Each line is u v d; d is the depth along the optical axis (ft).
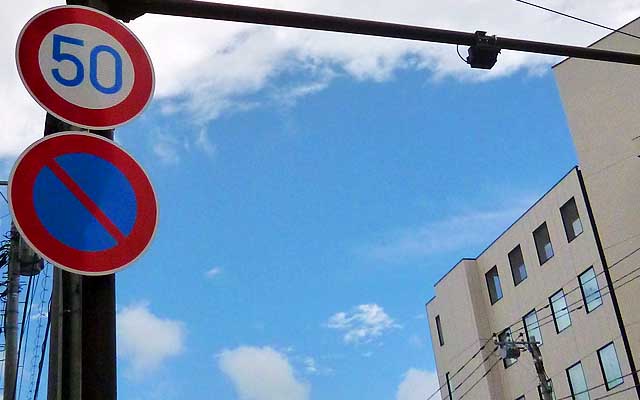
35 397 29.50
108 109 11.50
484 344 100.12
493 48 17.78
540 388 90.07
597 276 81.82
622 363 77.36
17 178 10.02
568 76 88.53
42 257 9.90
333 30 16.25
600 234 81.82
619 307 78.48
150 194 11.34
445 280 110.83
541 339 91.20
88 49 11.62
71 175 10.61
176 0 14.25
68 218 10.34
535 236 93.56
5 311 41.11
